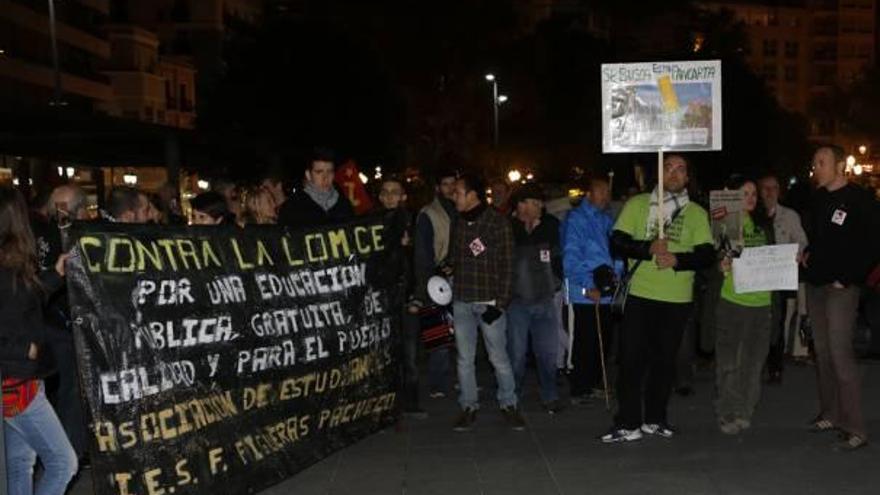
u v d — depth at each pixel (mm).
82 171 31016
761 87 55812
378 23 50531
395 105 47344
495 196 11945
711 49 58656
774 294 10602
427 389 11164
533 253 9703
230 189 10469
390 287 8727
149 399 6312
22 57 46500
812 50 141750
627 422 8570
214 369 6805
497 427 9219
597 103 59000
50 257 7461
